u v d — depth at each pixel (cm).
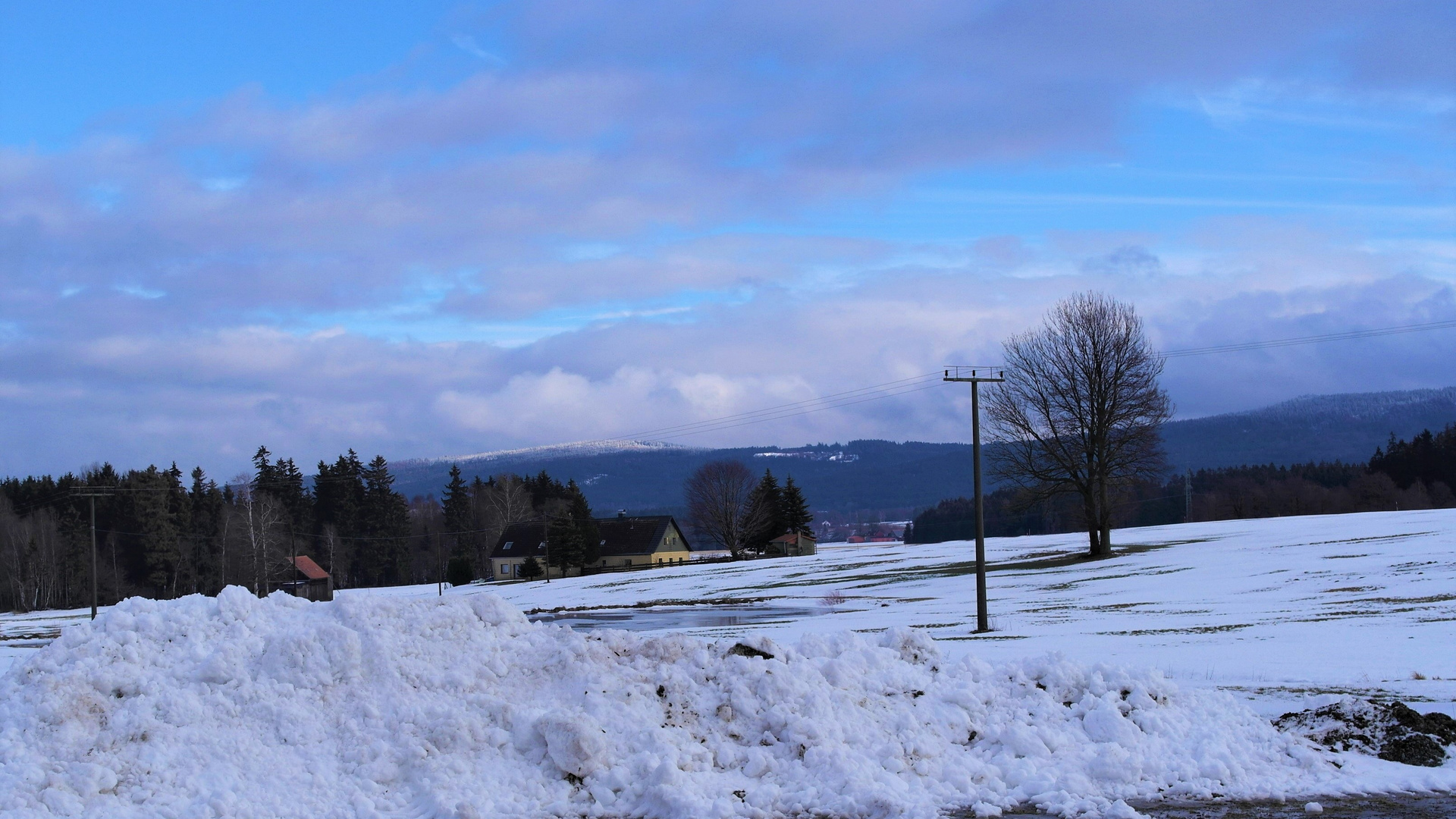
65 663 1041
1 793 849
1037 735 1074
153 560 9875
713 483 11162
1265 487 13600
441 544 12531
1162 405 6078
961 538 16462
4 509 9625
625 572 9200
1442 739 1132
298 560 9862
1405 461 12838
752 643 1177
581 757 958
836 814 913
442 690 1061
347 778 944
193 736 955
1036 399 6203
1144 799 971
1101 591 4209
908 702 1135
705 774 968
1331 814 918
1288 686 1565
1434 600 2905
